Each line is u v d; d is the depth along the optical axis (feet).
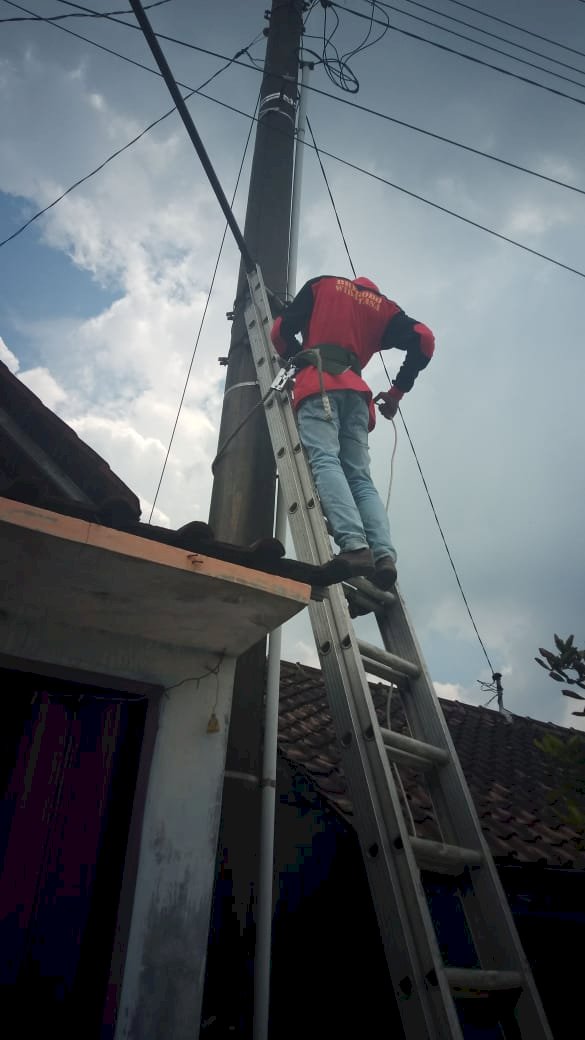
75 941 7.13
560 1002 14.57
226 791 9.07
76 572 7.03
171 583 7.20
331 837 14.60
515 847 14.25
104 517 6.73
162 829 7.45
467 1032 9.78
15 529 6.39
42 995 6.86
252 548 7.29
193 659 8.48
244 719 9.52
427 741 9.12
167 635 8.27
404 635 9.89
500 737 23.16
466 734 22.54
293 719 16.66
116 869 7.50
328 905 14.01
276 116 15.58
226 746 8.45
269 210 14.25
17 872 7.31
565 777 6.34
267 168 14.88
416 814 13.82
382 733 8.02
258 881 9.01
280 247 13.88
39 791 7.72
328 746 15.52
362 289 11.33
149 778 7.66
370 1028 12.44
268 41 16.92
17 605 7.68
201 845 7.55
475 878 8.05
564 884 14.61
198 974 6.97
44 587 7.34
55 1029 6.72
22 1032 6.67
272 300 13.01
